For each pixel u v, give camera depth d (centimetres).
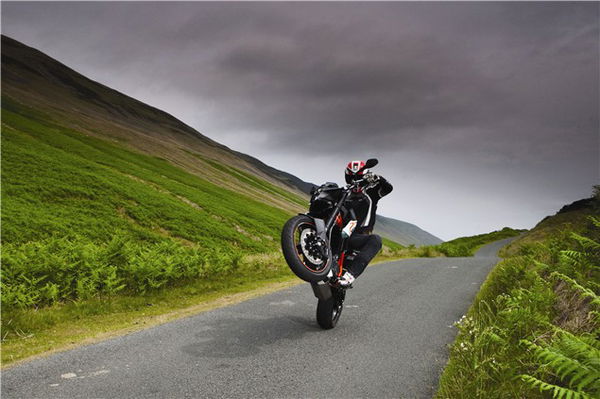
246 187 15450
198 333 571
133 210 4962
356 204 561
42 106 13362
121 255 1027
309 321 667
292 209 14625
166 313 751
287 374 430
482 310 691
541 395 325
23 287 736
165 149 15300
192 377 413
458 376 383
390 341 559
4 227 3300
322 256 500
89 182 5409
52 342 543
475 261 1788
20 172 5006
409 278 1188
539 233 4691
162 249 1259
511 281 853
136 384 394
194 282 1078
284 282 1136
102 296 853
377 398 379
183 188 7906
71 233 3650
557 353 272
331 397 378
